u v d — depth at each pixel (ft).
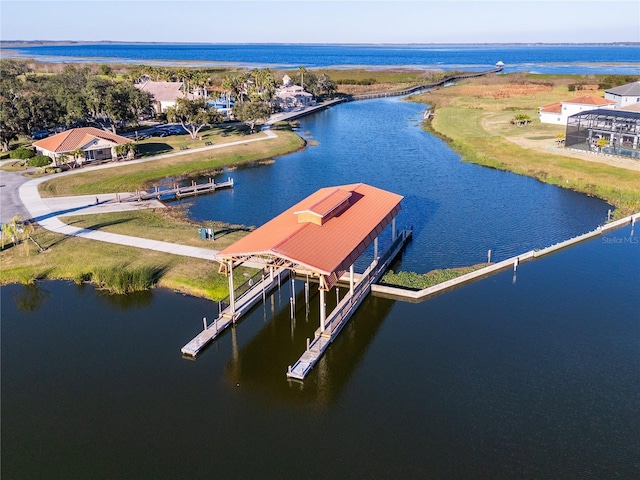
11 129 248.32
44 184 196.03
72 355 97.76
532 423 80.18
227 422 81.25
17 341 102.17
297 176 220.23
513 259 131.95
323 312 99.81
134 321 108.58
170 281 121.49
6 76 420.36
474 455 74.23
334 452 75.10
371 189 139.54
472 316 110.73
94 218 160.97
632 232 154.51
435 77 599.57
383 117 373.81
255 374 93.15
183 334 104.32
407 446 76.02
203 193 196.85
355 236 111.34
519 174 218.18
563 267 132.67
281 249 97.04
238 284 120.16
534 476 70.59
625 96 303.48
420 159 247.29
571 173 207.82
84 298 117.70
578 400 85.10
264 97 377.71
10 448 76.07
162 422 81.20
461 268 131.23
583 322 107.65
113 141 234.17
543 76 565.53
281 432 79.10
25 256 133.69
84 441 77.46
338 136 305.94
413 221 165.37
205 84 424.46
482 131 296.71
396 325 108.06
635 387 88.07
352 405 84.79
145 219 162.81
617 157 222.07
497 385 88.94
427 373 92.53
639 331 104.22
